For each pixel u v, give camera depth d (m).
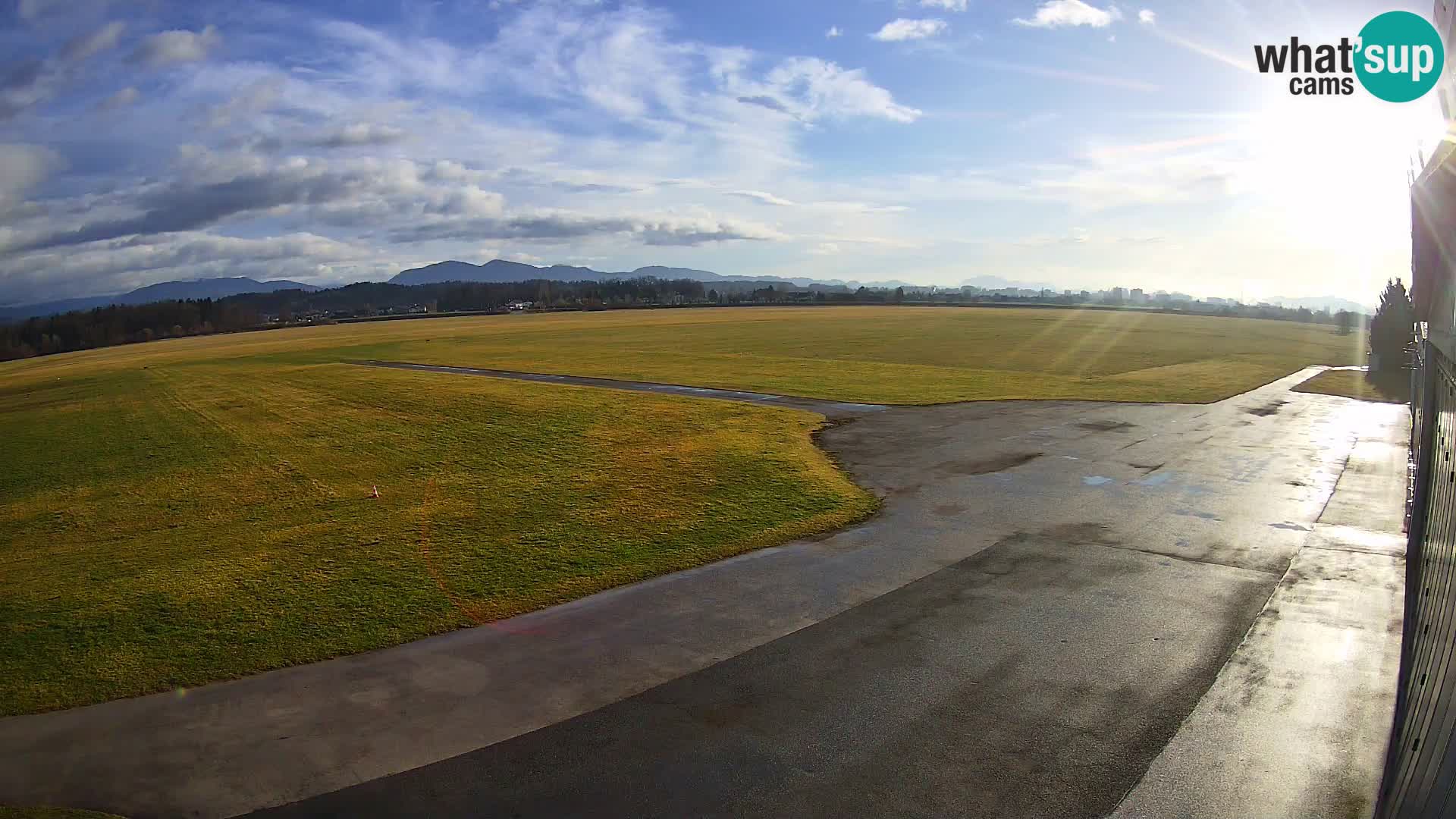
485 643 9.70
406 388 43.03
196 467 24.17
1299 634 9.31
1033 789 6.38
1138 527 13.95
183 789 6.68
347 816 6.26
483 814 6.23
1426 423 9.05
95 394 52.34
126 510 19.16
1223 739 7.07
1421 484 9.38
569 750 7.13
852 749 7.03
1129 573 11.59
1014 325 93.62
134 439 31.27
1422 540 8.39
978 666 8.63
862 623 9.94
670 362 53.19
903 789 6.42
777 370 45.94
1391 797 5.52
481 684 8.55
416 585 11.95
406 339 93.06
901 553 12.77
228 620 10.77
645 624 10.12
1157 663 8.63
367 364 62.34
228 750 7.31
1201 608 10.18
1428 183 5.17
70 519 18.61
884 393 33.88
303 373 56.97
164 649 9.81
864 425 25.73
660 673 8.66
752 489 17.34
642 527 14.72
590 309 166.00
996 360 51.75
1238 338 72.81
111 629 10.59
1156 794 6.28
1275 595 10.59
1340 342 69.69
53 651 9.87
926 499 16.12
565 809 6.27
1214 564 11.93
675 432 25.20
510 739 7.36
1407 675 7.21
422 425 30.08
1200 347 62.09
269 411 36.81
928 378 40.53
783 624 9.97
